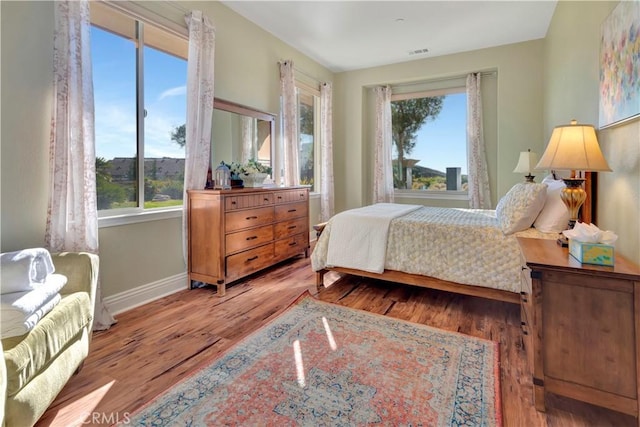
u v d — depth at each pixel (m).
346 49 4.81
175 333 2.22
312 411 1.46
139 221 2.71
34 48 2.05
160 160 2.97
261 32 4.08
